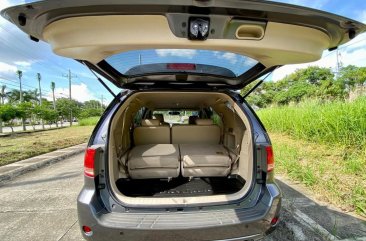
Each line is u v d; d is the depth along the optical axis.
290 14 1.14
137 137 3.09
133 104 2.74
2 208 3.08
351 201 2.77
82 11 1.04
